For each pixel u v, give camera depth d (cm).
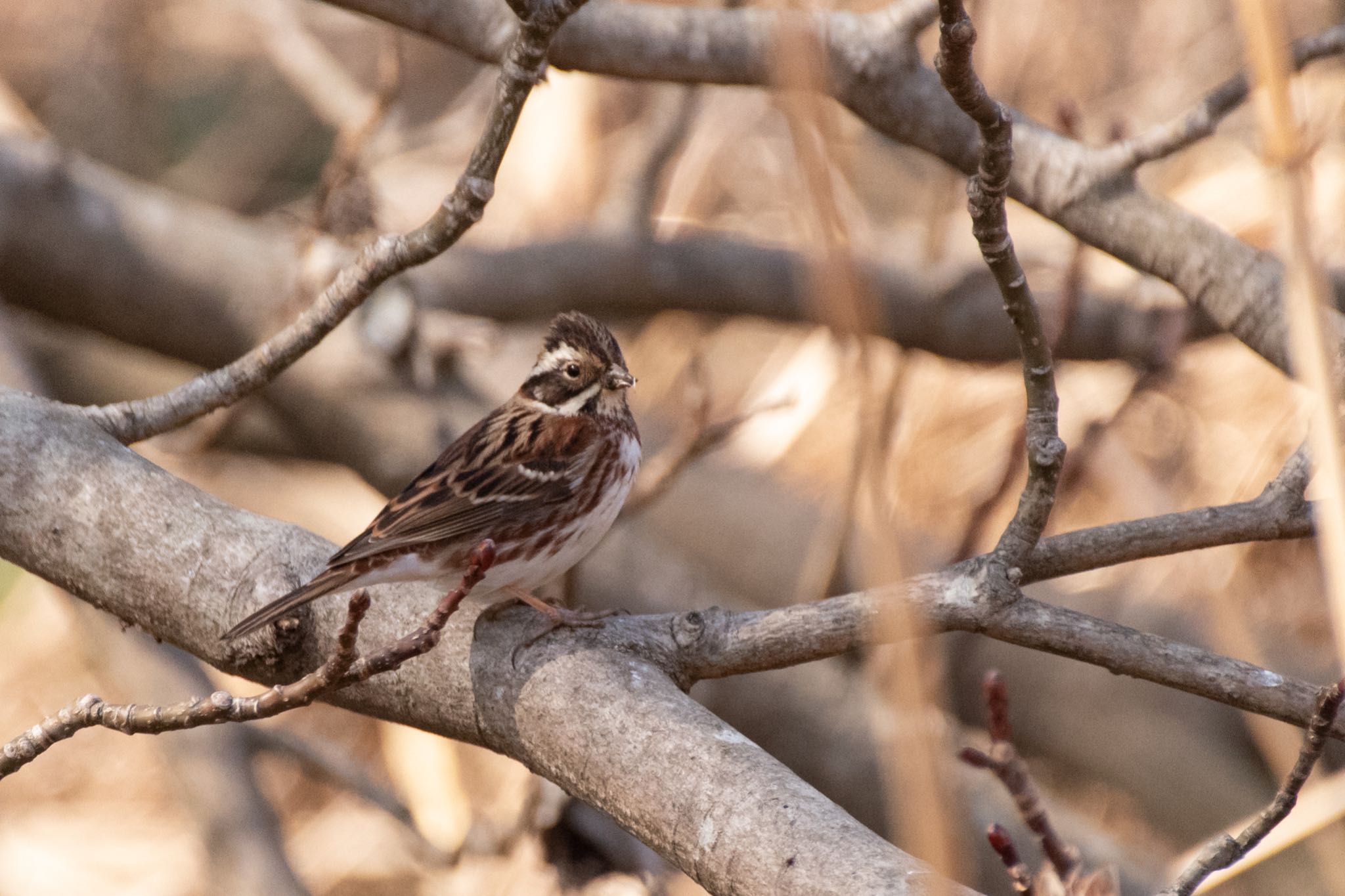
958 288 1245
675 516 1290
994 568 536
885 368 1303
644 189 1298
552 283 1280
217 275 1196
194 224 1210
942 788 277
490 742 573
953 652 1134
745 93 1502
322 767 1025
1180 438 1247
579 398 802
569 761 535
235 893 992
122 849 1303
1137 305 1235
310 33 1823
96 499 640
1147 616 1161
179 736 1033
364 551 611
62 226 1162
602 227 1308
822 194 281
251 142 1933
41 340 1336
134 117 1927
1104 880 490
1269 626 1183
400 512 740
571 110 1556
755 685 1122
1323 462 338
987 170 462
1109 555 544
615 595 1154
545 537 773
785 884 455
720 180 1588
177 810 1351
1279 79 338
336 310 637
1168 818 1175
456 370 1257
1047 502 528
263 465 1631
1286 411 1187
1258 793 1169
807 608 564
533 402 812
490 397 1256
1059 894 488
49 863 1284
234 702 486
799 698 1126
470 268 1260
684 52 790
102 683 1380
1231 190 1311
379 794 1009
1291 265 340
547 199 1556
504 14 784
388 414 1170
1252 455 1222
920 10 768
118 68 1928
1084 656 531
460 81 1984
